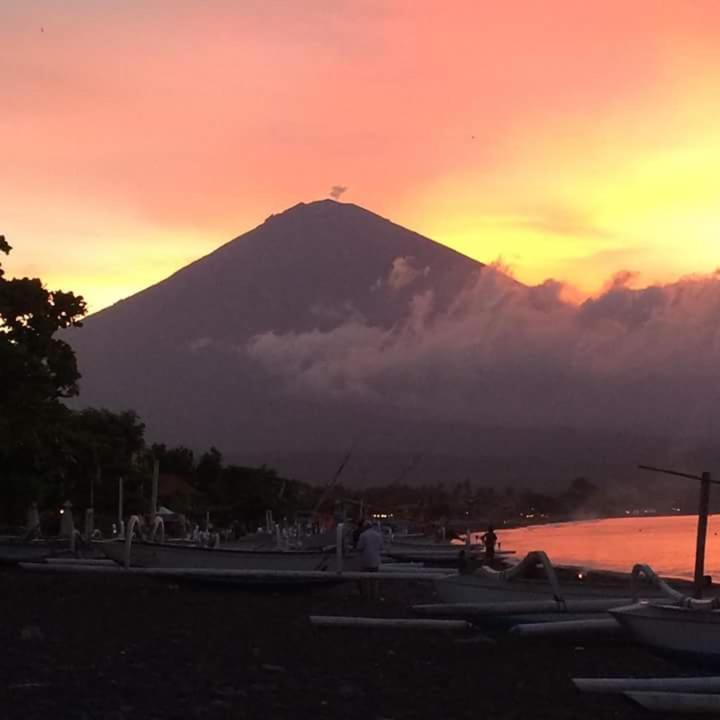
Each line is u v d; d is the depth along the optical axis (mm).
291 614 23859
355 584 29500
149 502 76375
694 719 13305
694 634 16125
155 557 29484
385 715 12805
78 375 40625
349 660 17000
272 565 28812
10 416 37031
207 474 115750
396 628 20734
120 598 26594
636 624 16547
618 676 16141
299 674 15492
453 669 16500
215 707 12773
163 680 14523
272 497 112000
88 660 16094
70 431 41375
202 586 28812
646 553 72812
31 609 23703
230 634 19875
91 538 39656
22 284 39031
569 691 14812
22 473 40000
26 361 37375
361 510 48406
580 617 19859
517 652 18359
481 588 20906
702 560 20359
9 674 14484
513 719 12938
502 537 114938
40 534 50500
